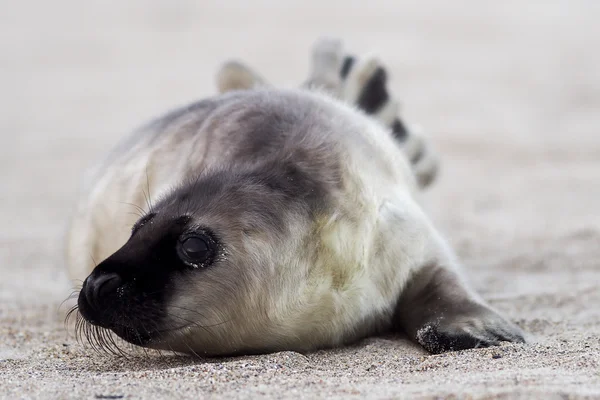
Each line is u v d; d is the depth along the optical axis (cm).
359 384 1673
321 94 2584
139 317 1875
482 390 1532
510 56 10231
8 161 6431
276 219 1972
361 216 2097
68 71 10506
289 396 1586
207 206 1948
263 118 2206
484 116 7500
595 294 2677
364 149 2225
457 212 4325
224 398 1579
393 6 13400
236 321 1967
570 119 7344
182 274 1903
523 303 2616
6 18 13575
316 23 12612
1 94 9419
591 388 1535
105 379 1742
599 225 3806
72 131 7581
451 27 12006
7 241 3984
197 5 14175
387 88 3184
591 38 11038
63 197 5156
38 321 2544
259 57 10731
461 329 2056
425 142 3192
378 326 2219
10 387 1686
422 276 2228
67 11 14012
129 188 2431
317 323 2061
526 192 4816
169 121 2523
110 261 1892
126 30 12775
